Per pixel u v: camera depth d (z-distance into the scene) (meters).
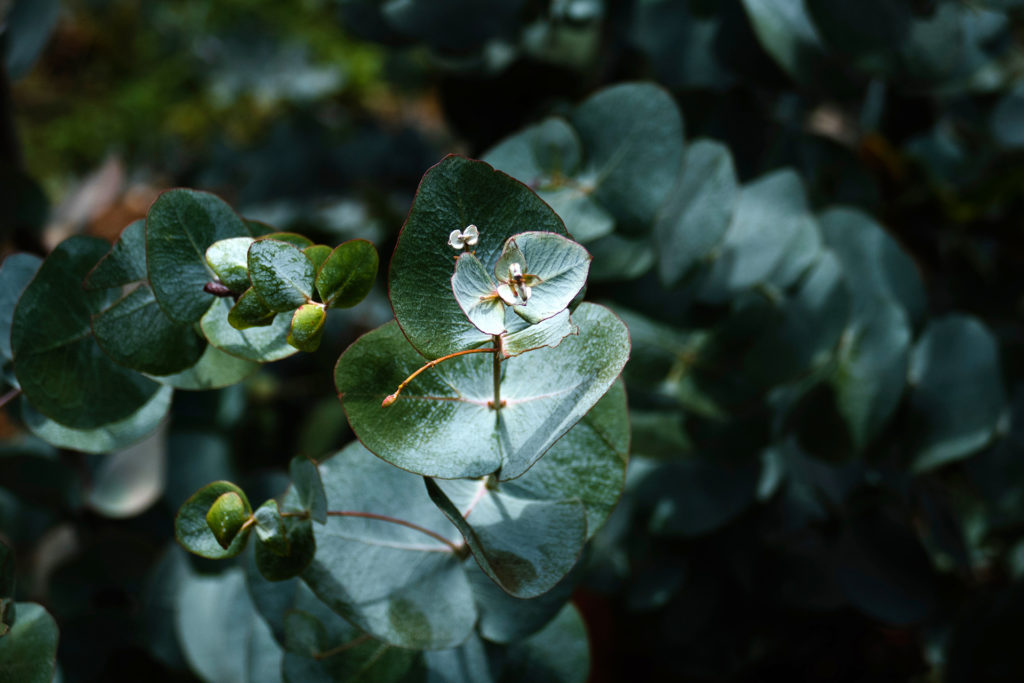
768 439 0.62
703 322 0.60
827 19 0.62
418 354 0.45
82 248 0.49
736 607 0.72
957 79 0.64
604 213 0.56
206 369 0.50
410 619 0.48
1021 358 0.69
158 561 0.66
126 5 1.92
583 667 0.52
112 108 1.79
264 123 1.67
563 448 0.47
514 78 0.77
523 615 0.49
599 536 0.68
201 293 0.47
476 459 0.44
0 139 0.68
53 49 1.88
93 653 0.65
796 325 0.60
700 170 0.59
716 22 0.69
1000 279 0.76
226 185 1.10
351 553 0.48
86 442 0.50
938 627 0.68
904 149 0.78
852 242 0.64
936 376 0.64
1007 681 0.64
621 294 0.60
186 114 1.76
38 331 0.48
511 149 0.56
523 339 0.43
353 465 0.48
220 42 1.33
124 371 0.49
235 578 0.61
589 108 0.56
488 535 0.46
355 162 0.92
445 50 0.67
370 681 0.50
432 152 0.93
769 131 0.68
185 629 0.60
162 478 0.67
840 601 0.69
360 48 1.78
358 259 0.44
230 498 0.45
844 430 0.61
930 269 0.78
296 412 0.91
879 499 0.67
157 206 0.46
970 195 0.74
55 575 0.67
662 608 0.72
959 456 0.63
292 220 0.89
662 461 0.65
